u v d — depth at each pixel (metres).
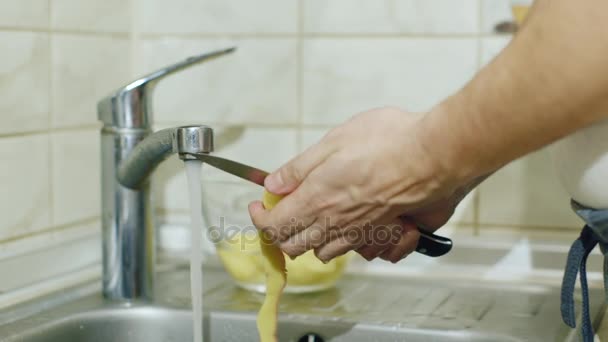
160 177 1.08
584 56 0.45
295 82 1.02
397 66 0.99
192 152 0.66
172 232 1.07
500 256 0.98
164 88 1.07
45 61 0.89
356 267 1.02
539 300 0.88
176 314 0.83
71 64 0.94
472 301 0.88
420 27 0.98
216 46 1.04
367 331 0.78
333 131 0.59
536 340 0.73
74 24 0.94
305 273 0.88
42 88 0.89
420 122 0.53
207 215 0.93
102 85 1.00
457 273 0.98
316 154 0.59
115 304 0.84
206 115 1.06
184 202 1.07
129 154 0.79
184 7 1.05
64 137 0.93
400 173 0.55
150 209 0.85
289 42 1.02
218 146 1.05
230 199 0.92
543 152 0.96
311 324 0.80
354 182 0.56
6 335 0.73
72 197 0.95
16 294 0.84
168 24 1.06
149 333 0.83
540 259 0.97
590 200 0.57
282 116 1.03
